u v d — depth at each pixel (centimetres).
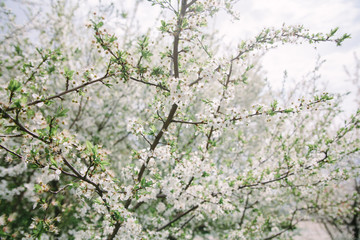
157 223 504
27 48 657
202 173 352
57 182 577
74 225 623
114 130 735
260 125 830
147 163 348
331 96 326
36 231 279
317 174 462
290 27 354
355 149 431
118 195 288
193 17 334
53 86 635
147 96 719
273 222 671
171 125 374
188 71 362
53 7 666
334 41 337
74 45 709
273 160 514
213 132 348
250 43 371
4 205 581
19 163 548
